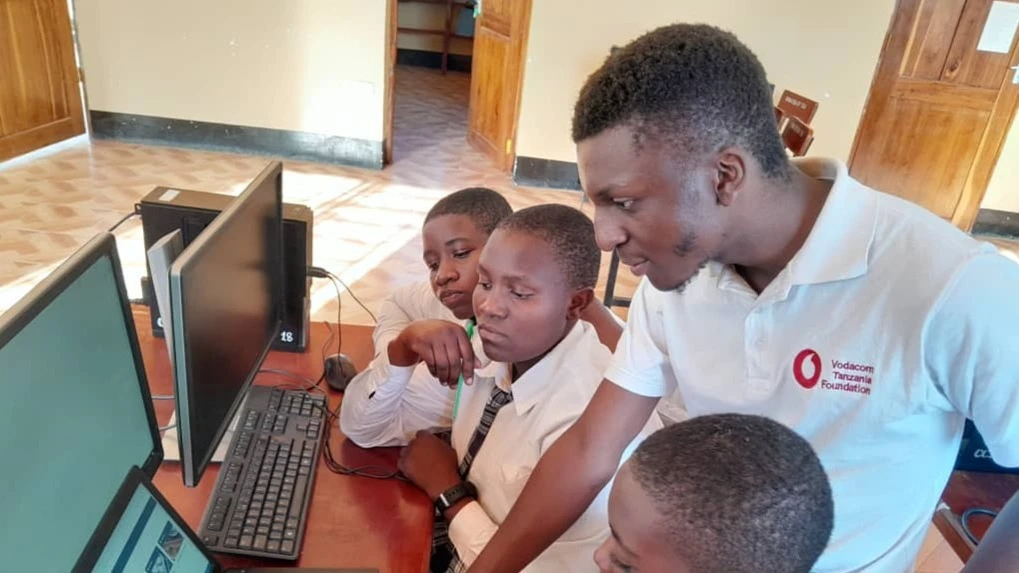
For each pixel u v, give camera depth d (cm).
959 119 464
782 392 83
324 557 99
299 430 121
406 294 157
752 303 83
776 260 79
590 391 107
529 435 109
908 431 79
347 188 438
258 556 97
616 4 445
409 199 431
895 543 88
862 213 77
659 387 98
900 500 84
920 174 481
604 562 73
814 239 76
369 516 107
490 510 111
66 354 70
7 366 60
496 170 506
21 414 63
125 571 74
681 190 71
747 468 64
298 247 140
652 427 111
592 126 72
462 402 123
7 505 61
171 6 447
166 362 140
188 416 90
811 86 464
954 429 81
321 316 283
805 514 64
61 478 70
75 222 348
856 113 468
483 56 518
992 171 476
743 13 449
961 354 72
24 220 345
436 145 549
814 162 83
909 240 75
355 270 328
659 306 94
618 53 74
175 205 133
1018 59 447
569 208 107
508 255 101
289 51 458
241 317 110
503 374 116
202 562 88
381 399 116
